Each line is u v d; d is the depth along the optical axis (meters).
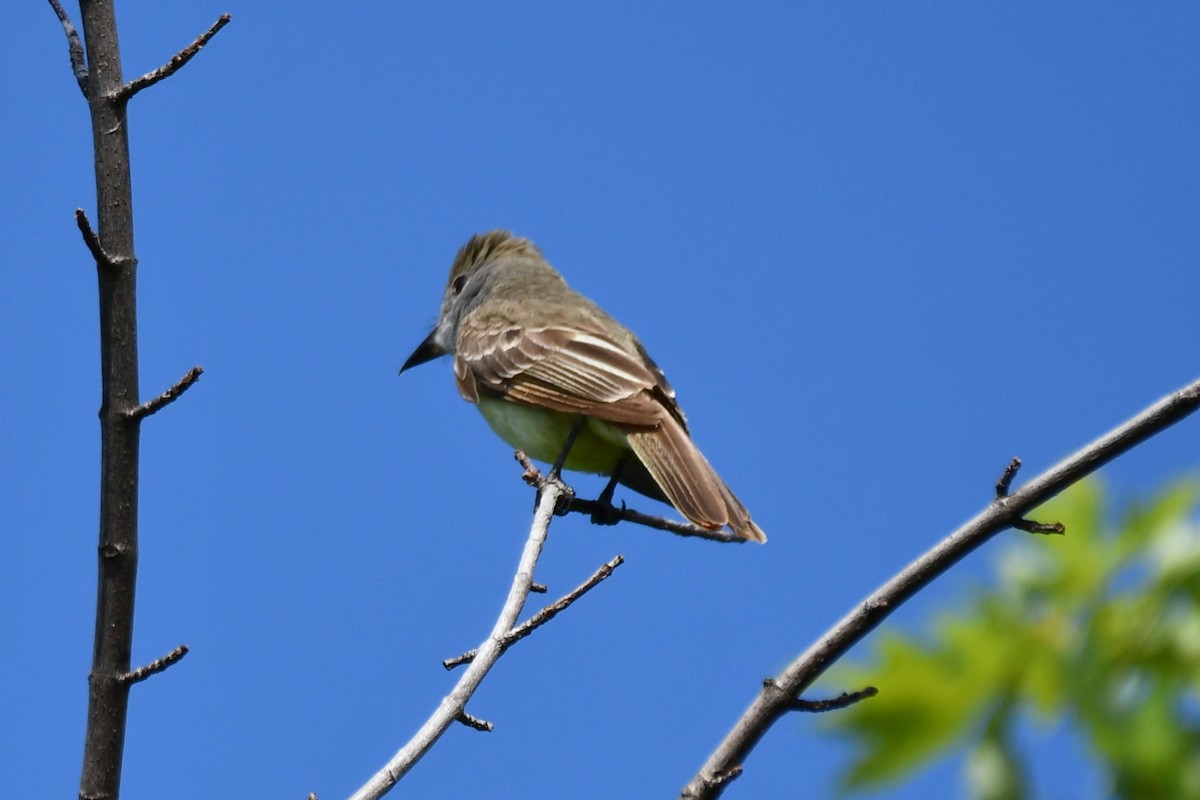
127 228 7.53
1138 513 8.05
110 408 7.44
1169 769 7.25
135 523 7.47
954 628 8.06
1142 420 7.78
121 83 7.62
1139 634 7.62
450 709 7.57
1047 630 7.89
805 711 7.77
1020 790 7.51
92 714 7.35
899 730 7.97
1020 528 7.88
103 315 7.48
